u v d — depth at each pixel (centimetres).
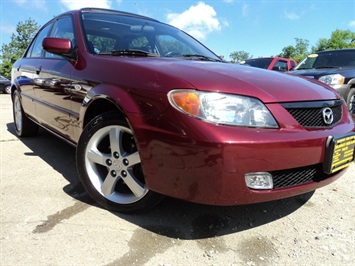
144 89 195
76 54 272
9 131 489
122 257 181
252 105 184
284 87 207
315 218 231
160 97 186
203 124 173
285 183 194
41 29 424
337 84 556
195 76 191
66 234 200
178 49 317
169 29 354
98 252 184
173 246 193
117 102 204
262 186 183
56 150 382
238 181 175
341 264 181
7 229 204
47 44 266
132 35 305
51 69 307
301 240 204
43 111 335
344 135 212
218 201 177
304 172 201
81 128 251
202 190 178
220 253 188
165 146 183
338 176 221
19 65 434
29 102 379
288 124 188
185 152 176
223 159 170
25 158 350
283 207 247
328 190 279
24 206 235
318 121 209
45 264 172
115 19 319
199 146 172
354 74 567
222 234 208
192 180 179
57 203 241
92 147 234
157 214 229
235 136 171
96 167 239
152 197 211
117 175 223
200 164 174
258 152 174
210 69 214
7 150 380
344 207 249
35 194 256
